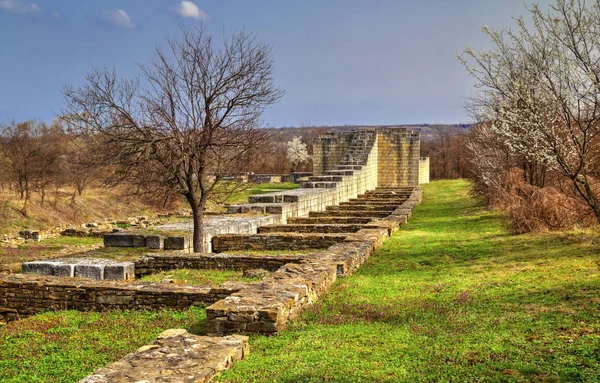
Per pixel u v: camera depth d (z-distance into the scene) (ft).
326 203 86.58
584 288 24.71
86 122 42.88
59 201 115.14
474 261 36.91
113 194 125.29
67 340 23.47
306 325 22.50
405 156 135.74
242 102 46.14
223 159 47.50
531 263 33.17
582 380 14.89
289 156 236.43
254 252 48.75
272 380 15.83
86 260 41.73
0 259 59.16
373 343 19.63
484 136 65.87
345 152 140.56
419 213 77.10
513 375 15.57
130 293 29.66
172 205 123.85
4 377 18.98
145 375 15.07
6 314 32.09
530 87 28.78
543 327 19.94
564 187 43.91
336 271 33.19
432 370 16.37
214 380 15.78
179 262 41.11
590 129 28.76
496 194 63.98
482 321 21.99
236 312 21.36
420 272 35.01
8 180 116.98
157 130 43.45
